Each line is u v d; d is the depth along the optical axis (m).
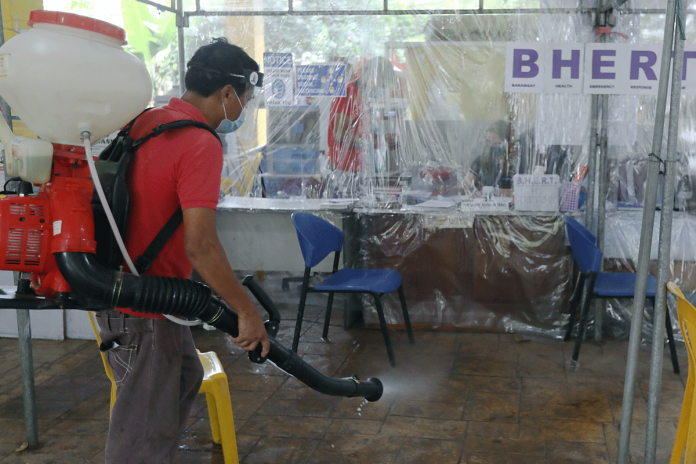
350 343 3.54
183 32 4.00
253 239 3.76
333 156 3.89
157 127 1.34
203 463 2.23
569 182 3.48
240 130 4.07
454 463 2.21
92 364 3.18
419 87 3.73
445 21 3.64
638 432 2.42
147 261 1.37
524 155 3.63
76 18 1.17
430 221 3.59
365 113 3.80
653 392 1.92
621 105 3.51
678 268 3.39
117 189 1.32
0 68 1.17
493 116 3.65
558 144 3.59
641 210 3.55
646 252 1.93
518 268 3.55
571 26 3.47
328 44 3.87
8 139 1.29
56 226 1.21
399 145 3.79
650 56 3.18
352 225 3.70
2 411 2.64
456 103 3.69
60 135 1.23
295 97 3.90
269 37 3.95
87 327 3.54
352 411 2.65
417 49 3.70
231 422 2.02
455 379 3.00
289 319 3.99
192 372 1.62
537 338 3.55
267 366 3.17
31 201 1.22
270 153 4.05
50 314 3.52
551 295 3.55
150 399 1.46
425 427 2.50
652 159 1.88
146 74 1.27
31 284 1.31
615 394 2.79
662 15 3.34
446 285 3.65
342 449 2.33
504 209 3.56
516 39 3.58
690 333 1.60
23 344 2.28
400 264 3.67
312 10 3.81
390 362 3.17
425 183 3.81
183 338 1.59
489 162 3.69
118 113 1.23
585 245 3.01
